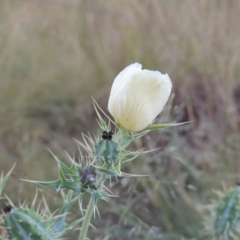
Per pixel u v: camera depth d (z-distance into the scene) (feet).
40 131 19.57
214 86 20.13
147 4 23.16
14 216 8.55
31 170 16.97
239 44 20.99
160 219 16.17
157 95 7.85
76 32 23.97
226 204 11.90
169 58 21.97
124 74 7.97
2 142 18.52
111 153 7.66
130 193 15.70
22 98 21.07
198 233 15.28
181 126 17.98
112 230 14.57
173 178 16.63
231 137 18.47
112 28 23.80
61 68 23.08
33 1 24.06
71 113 20.58
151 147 16.01
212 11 22.29
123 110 7.82
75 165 7.86
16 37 23.02
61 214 9.41
